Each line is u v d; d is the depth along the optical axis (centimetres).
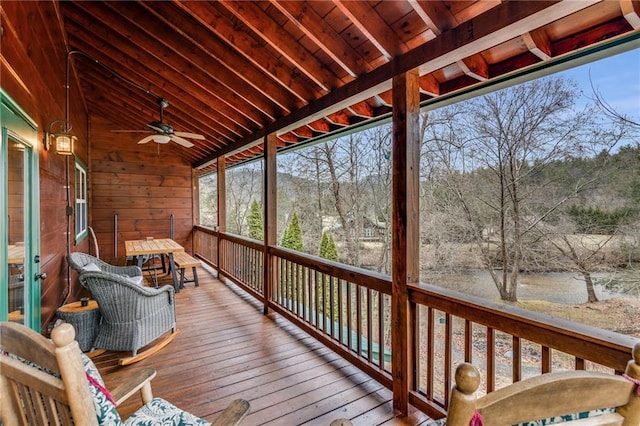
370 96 261
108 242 702
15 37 198
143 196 740
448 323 192
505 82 230
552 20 152
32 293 236
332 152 913
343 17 228
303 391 240
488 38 168
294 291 377
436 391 416
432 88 254
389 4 203
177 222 782
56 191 335
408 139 212
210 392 238
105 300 276
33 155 241
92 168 684
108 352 303
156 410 145
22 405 103
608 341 123
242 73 323
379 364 245
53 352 84
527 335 152
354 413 214
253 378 258
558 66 203
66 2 317
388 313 638
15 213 211
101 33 349
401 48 217
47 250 292
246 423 203
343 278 282
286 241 888
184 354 301
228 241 591
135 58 370
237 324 380
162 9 282
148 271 665
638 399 72
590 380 69
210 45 305
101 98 587
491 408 62
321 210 947
